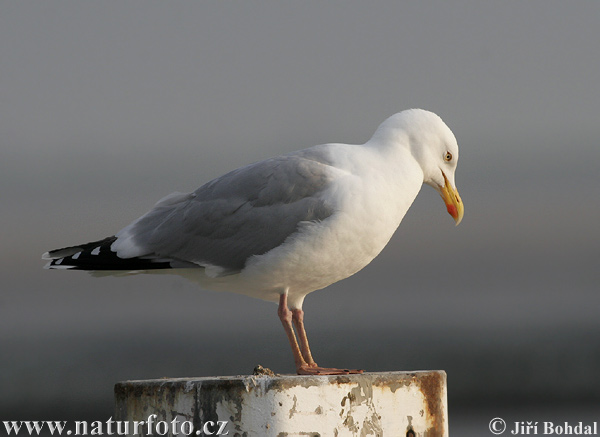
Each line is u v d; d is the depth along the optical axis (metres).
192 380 8.66
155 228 11.58
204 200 11.30
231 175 11.37
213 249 11.02
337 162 10.83
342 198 10.37
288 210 10.54
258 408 8.28
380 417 8.66
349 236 10.46
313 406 8.37
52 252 11.90
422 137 11.30
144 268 11.48
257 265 10.74
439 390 9.01
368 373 9.02
